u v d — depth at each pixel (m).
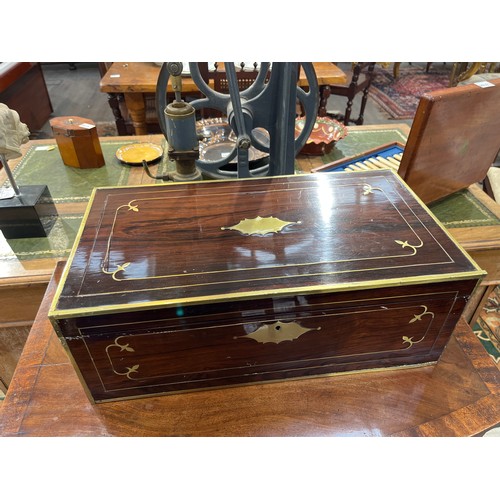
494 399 0.73
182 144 1.00
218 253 0.71
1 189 1.03
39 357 0.78
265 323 0.67
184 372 0.71
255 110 0.95
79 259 0.70
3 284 0.90
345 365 0.76
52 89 3.91
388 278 0.66
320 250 0.72
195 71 0.95
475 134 1.03
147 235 0.76
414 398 0.73
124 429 0.68
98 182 1.25
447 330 0.74
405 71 4.39
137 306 0.61
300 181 0.92
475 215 1.10
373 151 1.33
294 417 0.69
